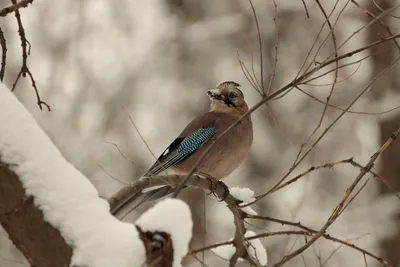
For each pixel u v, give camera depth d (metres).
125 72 14.17
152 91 14.21
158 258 2.87
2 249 10.95
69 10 13.81
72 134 13.38
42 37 13.62
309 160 14.01
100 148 13.46
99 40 14.14
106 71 14.17
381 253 11.95
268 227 12.96
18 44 13.40
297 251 4.72
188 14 14.92
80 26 13.81
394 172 11.96
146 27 14.53
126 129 13.81
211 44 14.76
